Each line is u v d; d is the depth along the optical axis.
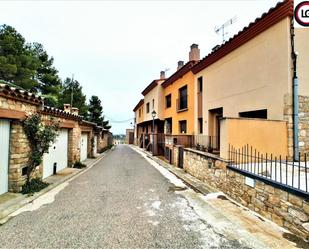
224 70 10.42
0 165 6.19
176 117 17.72
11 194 6.36
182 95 17.05
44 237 3.97
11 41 18.28
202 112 12.66
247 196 5.59
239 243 3.78
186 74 15.71
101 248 3.60
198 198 6.48
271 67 7.65
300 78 7.12
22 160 6.78
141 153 22.30
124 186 7.94
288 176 5.25
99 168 12.32
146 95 26.84
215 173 7.55
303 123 7.13
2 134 6.25
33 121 7.07
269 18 7.56
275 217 4.54
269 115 7.71
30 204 5.81
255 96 8.38
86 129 15.84
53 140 7.75
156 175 10.26
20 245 3.69
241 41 9.07
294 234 4.02
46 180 8.57
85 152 16.36
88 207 5.60
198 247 3.65
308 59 7.22
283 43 7.18
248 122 6.88
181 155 12.37
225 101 10.29
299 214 3.91
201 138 12.48
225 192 6.81
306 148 7.13
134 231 4.24
